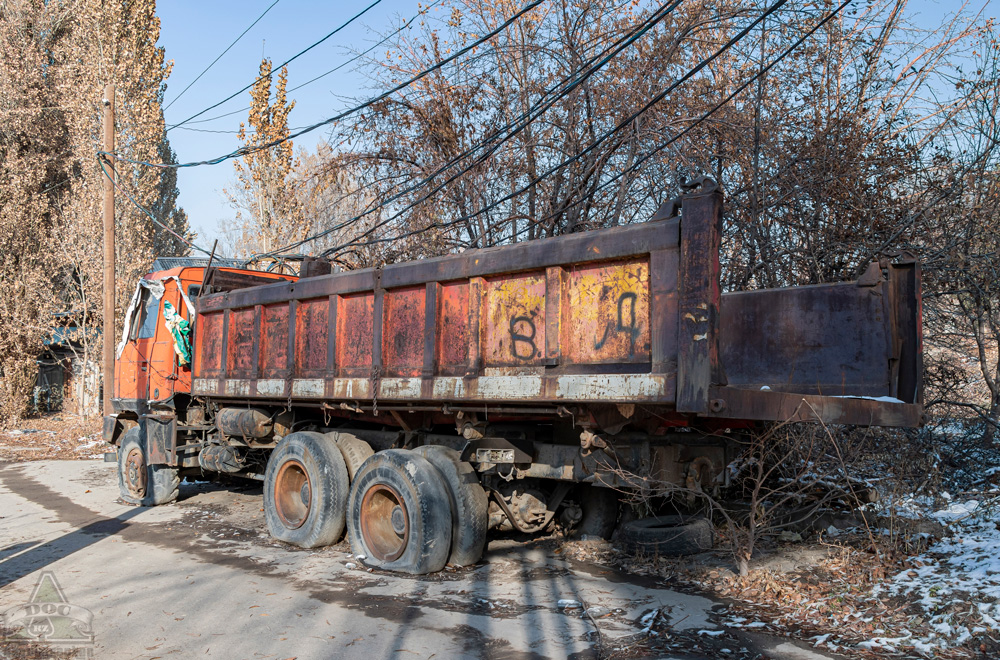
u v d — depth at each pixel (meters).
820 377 6.56
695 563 5.86
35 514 9.48
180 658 4.25
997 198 9.12
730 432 6.43
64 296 28.42
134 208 25.42
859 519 6.37
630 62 11.60
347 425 8.18
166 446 9.72
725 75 11.35
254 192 23.47
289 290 7.75
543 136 12.48
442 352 6.07
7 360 25.31
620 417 5.13
